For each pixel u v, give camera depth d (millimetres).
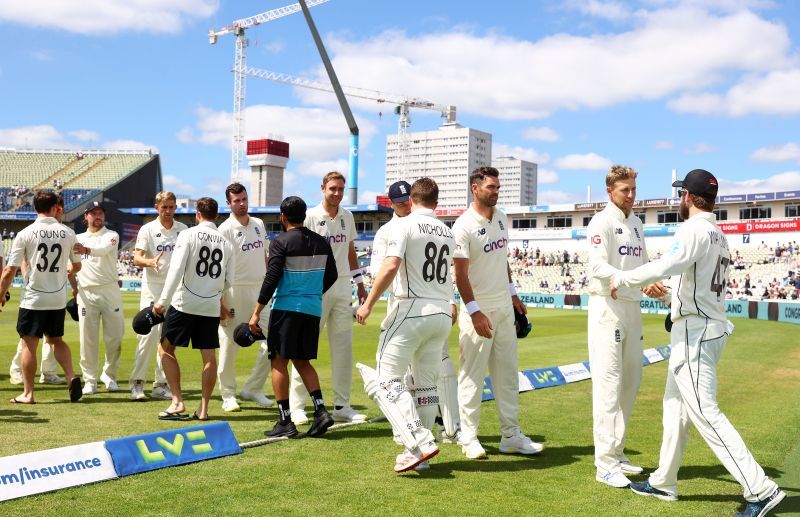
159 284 7121
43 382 7797
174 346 5711
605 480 4191
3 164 72500
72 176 70750
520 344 13797
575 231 50156
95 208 7129
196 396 7152
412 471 4324
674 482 3910
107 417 5758
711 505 3812
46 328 6363
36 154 74000
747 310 26375
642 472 4516
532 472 4430
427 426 4555
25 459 3723
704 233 3812
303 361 5250
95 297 7105
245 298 6488
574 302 33562
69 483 3793
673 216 48375
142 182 72875
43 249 6273
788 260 39281
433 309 4375
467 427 4883
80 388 6395
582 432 5699
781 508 3826
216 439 4633
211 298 5723
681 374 3857
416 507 3627
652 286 4406
